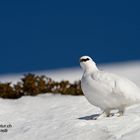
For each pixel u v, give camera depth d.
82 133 12.20
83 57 13.98
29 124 14.07
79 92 22.70
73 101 19.19
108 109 13.62
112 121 12.90
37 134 12.73
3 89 22.89
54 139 12.09
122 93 12.97
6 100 20.53
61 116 15.78
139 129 11.91
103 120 13.12
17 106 18.91
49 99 20.14
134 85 13.41
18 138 12.66
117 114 13.82
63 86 23.17
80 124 12.94
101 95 13.17
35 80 23.39
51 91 23.05
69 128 12.73
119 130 12.09
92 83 13.30
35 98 20.56
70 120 13.57
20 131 13.33
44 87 23.09
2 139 12.80
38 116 16.20
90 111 16.61
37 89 22.89
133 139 11.25
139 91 13.28
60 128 12.88
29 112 17.19
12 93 22.77
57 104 18.84
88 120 13.32
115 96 13.08
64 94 22.62
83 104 18.25
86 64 13.84
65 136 12.17
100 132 12.13
